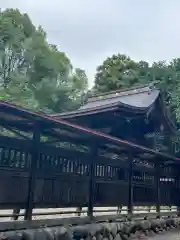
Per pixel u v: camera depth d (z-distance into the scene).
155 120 17.62
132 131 16.66
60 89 38.16
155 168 14.31
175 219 14.90
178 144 20.78
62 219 7.97
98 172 10.05
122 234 10.23
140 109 15.34
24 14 39.41
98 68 45.44
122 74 41.16
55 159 8.18
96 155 9.65
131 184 11.81
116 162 11.02
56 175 8.14
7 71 35.50
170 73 28.61
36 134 7.34
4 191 6.59
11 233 6.28
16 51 35.91
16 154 6.97
